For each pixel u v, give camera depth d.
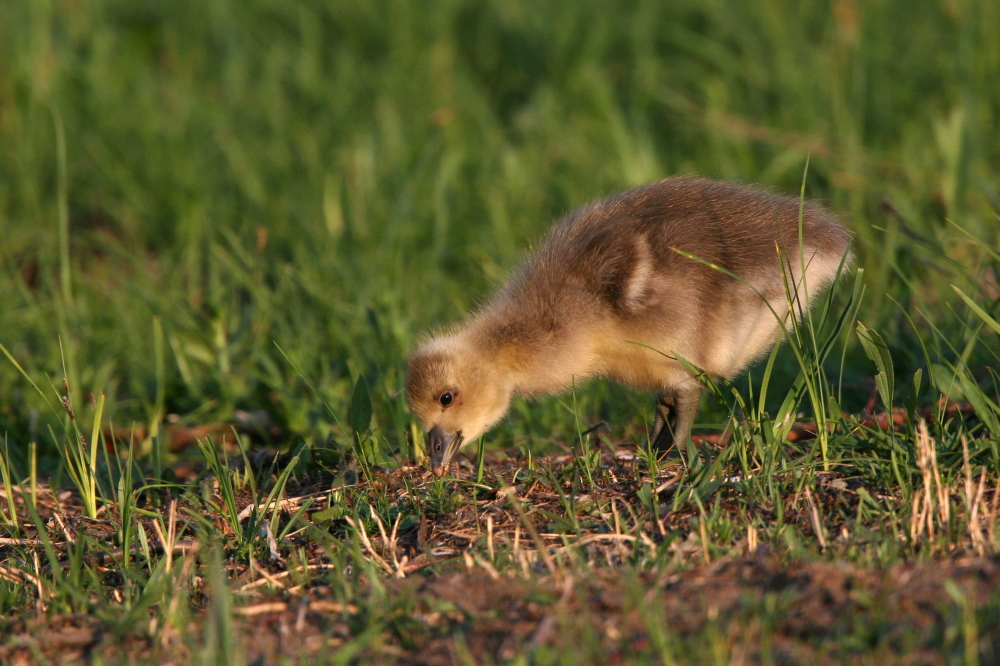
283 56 34.25
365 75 33.50
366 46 35.84
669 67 32.69
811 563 10.67
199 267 25.38
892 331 18.39
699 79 31.11
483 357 15.72
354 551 11.97
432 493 13.67
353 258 23.84
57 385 19.97
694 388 15.05
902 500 12.12
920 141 26.27
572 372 15.67
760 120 28.70
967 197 22.33
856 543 11.25
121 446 18.36
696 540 11.57
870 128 27.61
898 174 24.94
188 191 27.61
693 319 14.60
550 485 13.69
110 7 37.56
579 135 29.44
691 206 15.34
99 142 29.66
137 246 27.03
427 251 24.94
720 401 14.17
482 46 35.12
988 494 12.16
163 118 31.42
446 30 35.06
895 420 15.26
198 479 15.84
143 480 15.19
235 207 27.47
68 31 34.59
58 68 32.28
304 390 19.17
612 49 33.84
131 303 23.72
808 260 15.14
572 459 14.88
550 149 29.05
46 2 33.41
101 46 33.84
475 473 14.98
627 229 15.28
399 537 12.97
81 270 26.44
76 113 31.20
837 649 9.27
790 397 13.59
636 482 13.50
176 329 20.84
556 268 15.66
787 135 26.75
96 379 19.91
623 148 27.28
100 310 23.66
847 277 20.38
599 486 13.59
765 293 14.86
